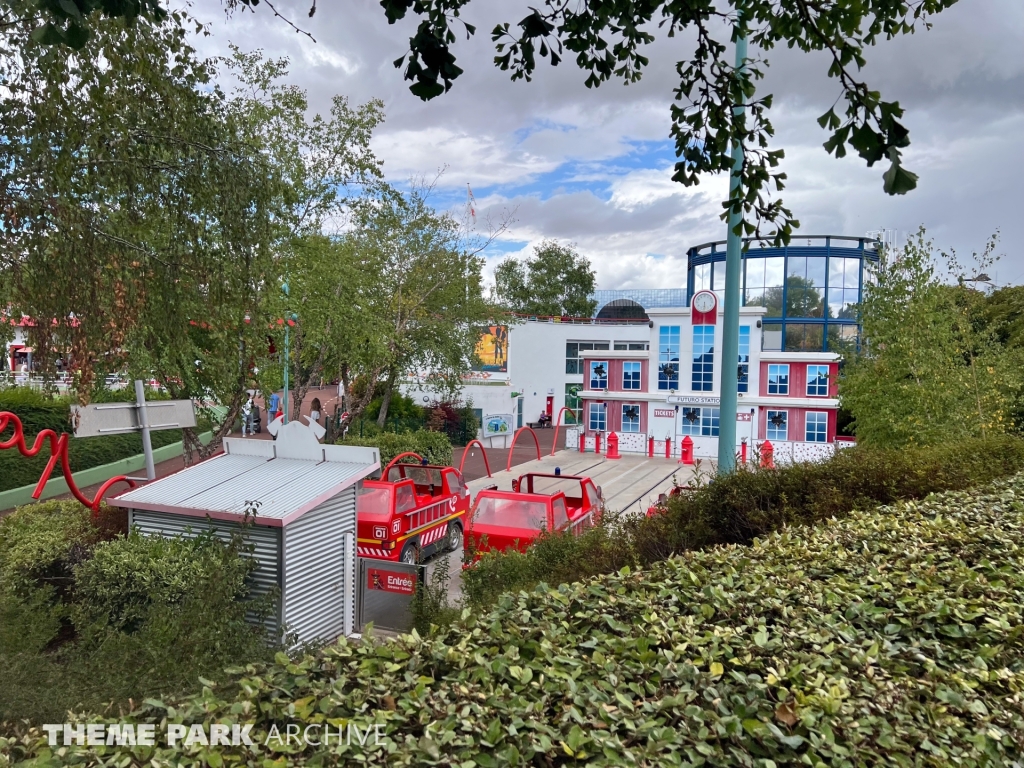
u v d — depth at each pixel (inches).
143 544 281.4
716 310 1128.2
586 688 108.0
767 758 90.7
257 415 1188.5
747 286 1466.5
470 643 124.8
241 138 433.1
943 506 235.3
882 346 655.1
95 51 312.5
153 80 341.7
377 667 115.1
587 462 1071.0
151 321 391.5
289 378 801.6
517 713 98.3
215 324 403.5
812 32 145.7
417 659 116.8
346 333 662.5
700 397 1127.6
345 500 321.1
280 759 89.5
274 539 284.5
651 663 115.2
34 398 730.8
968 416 531.2
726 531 279.9
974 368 558.3
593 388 1212.5
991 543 186.5
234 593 257.4
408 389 1254.9
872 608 140.3
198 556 273.0
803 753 91.3
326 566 308.5
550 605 146.5
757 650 121.7
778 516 271.7
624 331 1694.1
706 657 117.2
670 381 1159.0
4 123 301.1
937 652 124.3
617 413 1192.8
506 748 91.5
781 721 96.7
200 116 370.3
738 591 152.6
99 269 348.5
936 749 90.7
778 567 173.2
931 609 139.3
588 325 1695.4
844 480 286.0
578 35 158.7
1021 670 118.5
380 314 799.1
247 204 388.5
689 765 87.8
